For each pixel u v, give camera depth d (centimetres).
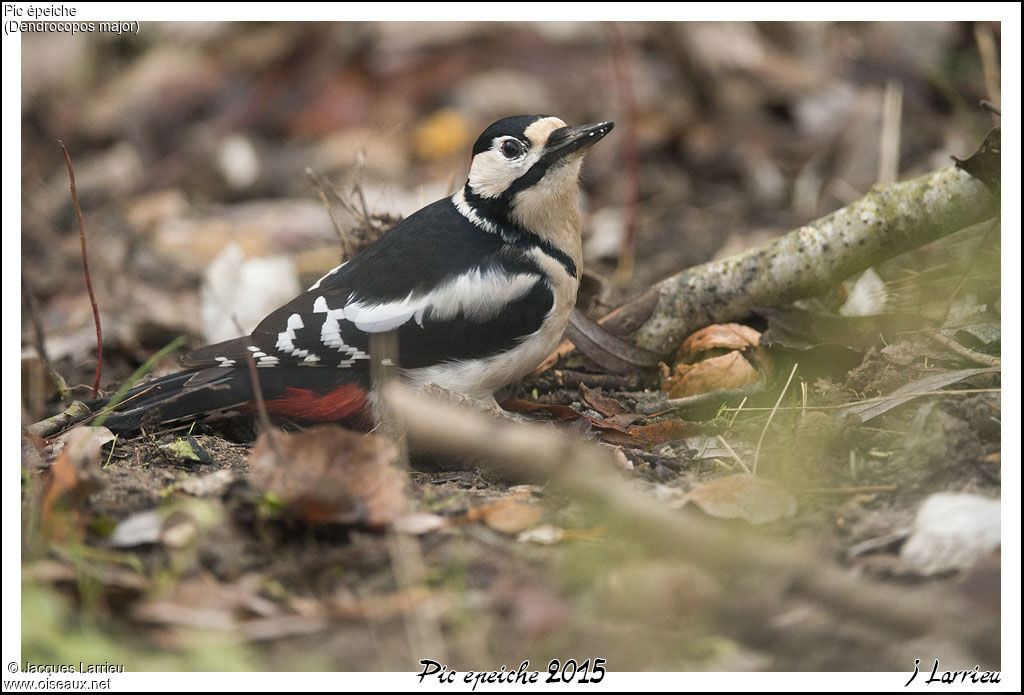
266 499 612
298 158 1560
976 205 837
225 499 635
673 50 1548
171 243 1327
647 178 1384
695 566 583
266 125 1625
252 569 600
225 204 1507
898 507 659
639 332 927
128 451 775
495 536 633
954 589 581
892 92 1298
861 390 818
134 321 1125
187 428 822
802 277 890
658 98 1502
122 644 557
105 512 644
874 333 862
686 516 633
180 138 1606
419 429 709
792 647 554
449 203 873
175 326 1134
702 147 1426
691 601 575
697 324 921
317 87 1653
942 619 552
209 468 749
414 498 671
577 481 619
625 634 566
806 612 569
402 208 1339
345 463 625
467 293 815
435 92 1619
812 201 1288
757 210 1316
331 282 846
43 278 1232
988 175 815
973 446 687
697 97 1505
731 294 905
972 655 543
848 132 1321
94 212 1425
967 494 658
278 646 558
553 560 611
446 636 566
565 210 852
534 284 826
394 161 1507
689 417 832
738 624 568
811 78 1484
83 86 1688
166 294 1206
